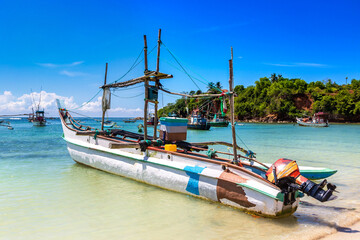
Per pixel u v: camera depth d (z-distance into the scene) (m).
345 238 5.20
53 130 47.88
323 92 119.12
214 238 5.30
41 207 7.08
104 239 5.32
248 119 126.25
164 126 9.61
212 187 6.94
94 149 10.87
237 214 6.45
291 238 5.22
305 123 74.62
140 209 6.89
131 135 11.09
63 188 8.77
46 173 10.90
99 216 6.48
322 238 5.22
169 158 8.33
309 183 5.86
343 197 8.21
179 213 6.59
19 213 6.66
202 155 8.55
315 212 6.79
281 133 43.69
